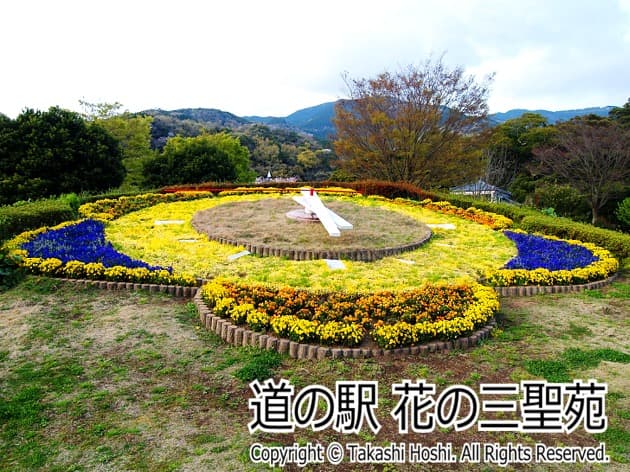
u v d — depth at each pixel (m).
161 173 27.19
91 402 4.32
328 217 10.46
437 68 22.81
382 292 6.64
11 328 5.77
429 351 5.44
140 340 5.58
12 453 3.62
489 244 11.11
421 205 16.61
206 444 3.79
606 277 8.52
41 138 20.11
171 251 9.36
